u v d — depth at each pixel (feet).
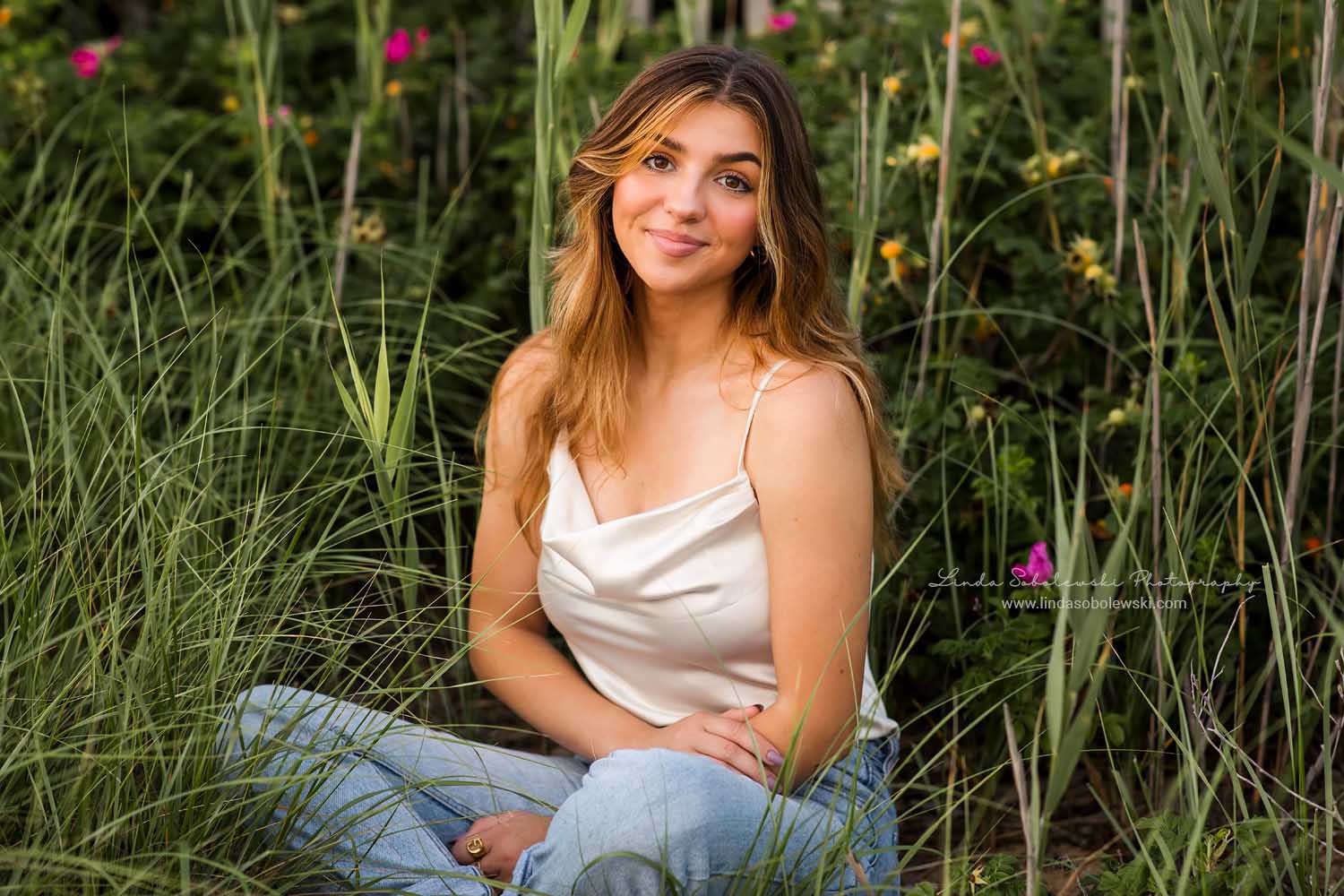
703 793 5.79
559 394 6.81
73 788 5.62
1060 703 4.73
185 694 5.97
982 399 8.78
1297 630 7.33
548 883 5.87
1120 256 8.85
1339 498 8.78
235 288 9.87
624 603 6.53
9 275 9.31
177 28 14.82
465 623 8.06
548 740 8.55
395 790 6.05
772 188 6.25
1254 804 7.60
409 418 6.76
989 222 9.61
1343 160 7.66
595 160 6.40
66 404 8.42
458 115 13.23
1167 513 7.26
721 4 16.58
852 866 5.90
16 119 12.06
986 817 8.05
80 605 6.02
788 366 6.39
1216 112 7.97
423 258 10.85
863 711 6.77
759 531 6.44
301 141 10.52
